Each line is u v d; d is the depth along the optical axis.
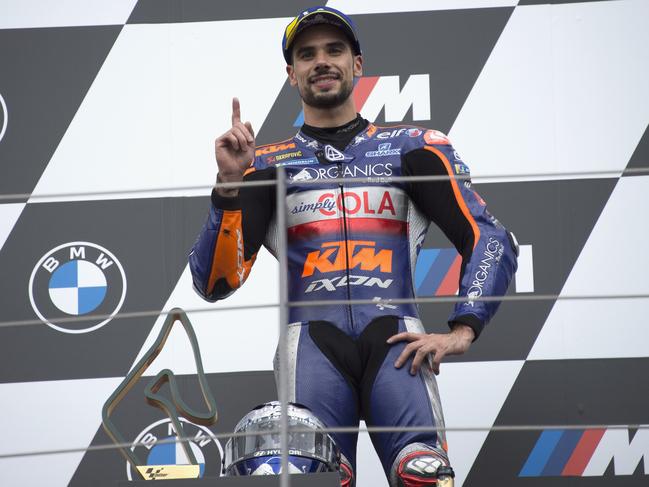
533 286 12.31
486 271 9.64
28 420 12.05
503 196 12.55
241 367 12.26
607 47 12.81
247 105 12.91
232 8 13.03
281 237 6.73
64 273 12.44
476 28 12.91
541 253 12.39
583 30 12.84
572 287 12.29
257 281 12.46
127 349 12.28
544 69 12.81
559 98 12.75
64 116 12.81
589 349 12.12
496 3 12.95
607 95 12.73
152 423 12.07
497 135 12.71
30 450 11.97
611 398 12.03
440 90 12.81
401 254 10.05
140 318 12.37
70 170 12.70
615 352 12.12
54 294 12.39
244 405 12.16
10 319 12.30
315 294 9.81
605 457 11.81
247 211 10.26
